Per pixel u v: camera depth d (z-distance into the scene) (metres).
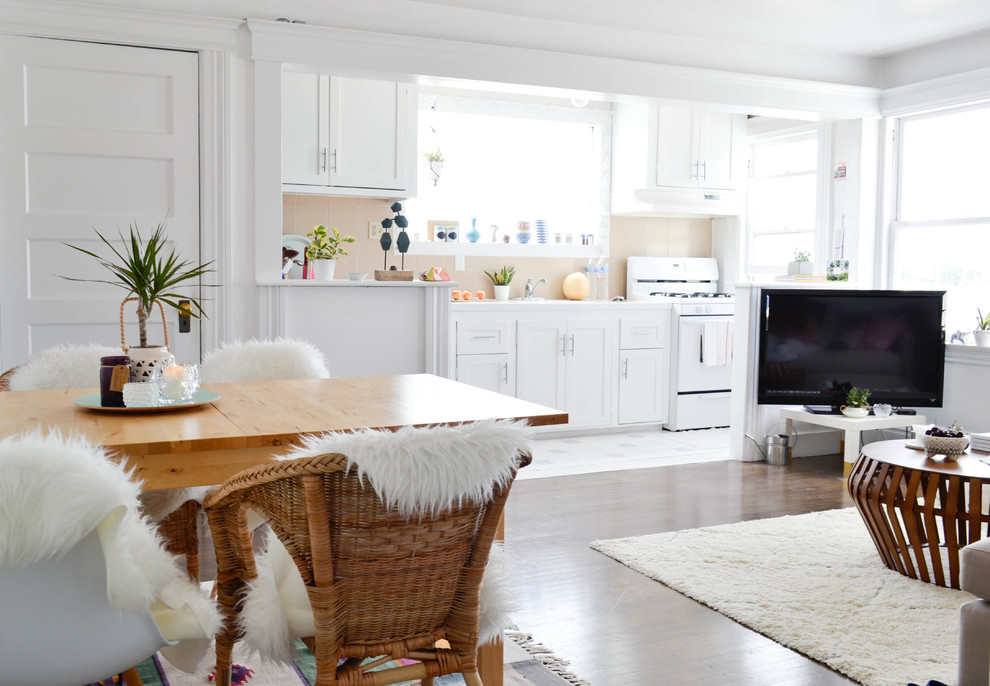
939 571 3.04
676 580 3.10
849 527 3.78
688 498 4.32
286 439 1.91
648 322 6.19
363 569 1.52
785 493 4.45
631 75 4.68
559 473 4.86
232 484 1.56
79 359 2.80
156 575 1.42
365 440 1.42
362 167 5.30
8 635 1.33
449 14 4.29
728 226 6.87
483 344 5.68
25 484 1.23
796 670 2.43
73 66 3.74
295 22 3.99
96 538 1.34
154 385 2.21
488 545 1.62
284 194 5.57
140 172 3.89
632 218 6.80
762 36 4.81
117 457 1.79
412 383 2.79
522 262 6.43
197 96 3.93
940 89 4.94
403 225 5.27
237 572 1.75
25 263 3.75
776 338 5.09
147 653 1.48
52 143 3.74
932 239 5.14
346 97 5.23
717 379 6.37
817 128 5.72
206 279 3.98
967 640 2.15
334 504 1.47
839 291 5.05
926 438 3.26
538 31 4.47
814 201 6.05
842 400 5.05
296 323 4.17
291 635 1.63
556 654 2.53
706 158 6.42
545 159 6.55
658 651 2.55
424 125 6.14
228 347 3.02
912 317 4.97
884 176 5.33
